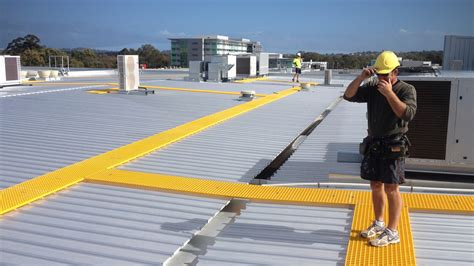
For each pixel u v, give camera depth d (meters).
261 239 4.41
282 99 17.05
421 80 6.05
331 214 5.04
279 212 5.11
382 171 3.94
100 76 33.22
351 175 6.51
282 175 6.77
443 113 6.04
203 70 25.97
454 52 12.79
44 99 15.02
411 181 6.20
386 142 3.89
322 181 6.46
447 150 6.11
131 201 5.34
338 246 4.24
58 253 4.00
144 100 15.38
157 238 4.34
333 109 14.82
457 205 5.20
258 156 7.85
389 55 3.80
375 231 4.29
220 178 6.46
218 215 5.11
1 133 9.14
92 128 9.92
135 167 6.89
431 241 4.34
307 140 9.38
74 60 64.62
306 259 3.99
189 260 4.05
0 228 4.50
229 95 17.88
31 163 6.89
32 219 4.74
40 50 65.00
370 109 4.01
